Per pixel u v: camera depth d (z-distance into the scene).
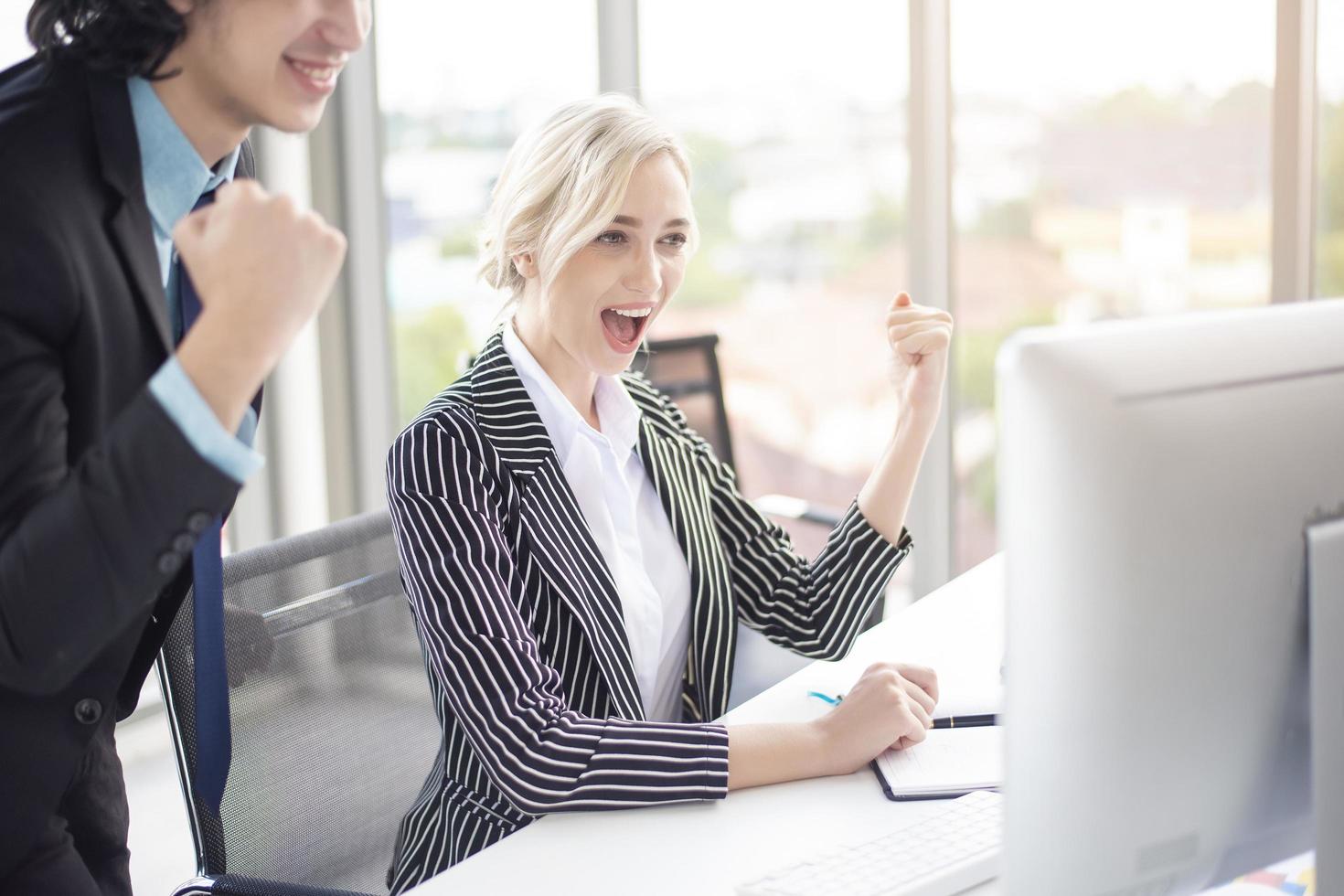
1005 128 3.31
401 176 3.61
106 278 1.02
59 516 0.87
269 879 1.40
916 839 1.09
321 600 1.50
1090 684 0.79
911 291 3.43
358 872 1.50
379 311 3.66
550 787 1.21
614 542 1.49
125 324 1.04
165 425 0.86
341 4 1.04
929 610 1.81
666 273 1.51
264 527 3.61
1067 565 0.77
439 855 1.38
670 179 1.46
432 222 3.63
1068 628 0.78
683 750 1.23
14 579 0.88
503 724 1.25
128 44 1.03
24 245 0.95
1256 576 0.82
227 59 1.04
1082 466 0.76
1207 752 0.84
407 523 1.34
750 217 3.54
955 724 1.36
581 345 1.48
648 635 1.51
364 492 3.77
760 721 1.42
